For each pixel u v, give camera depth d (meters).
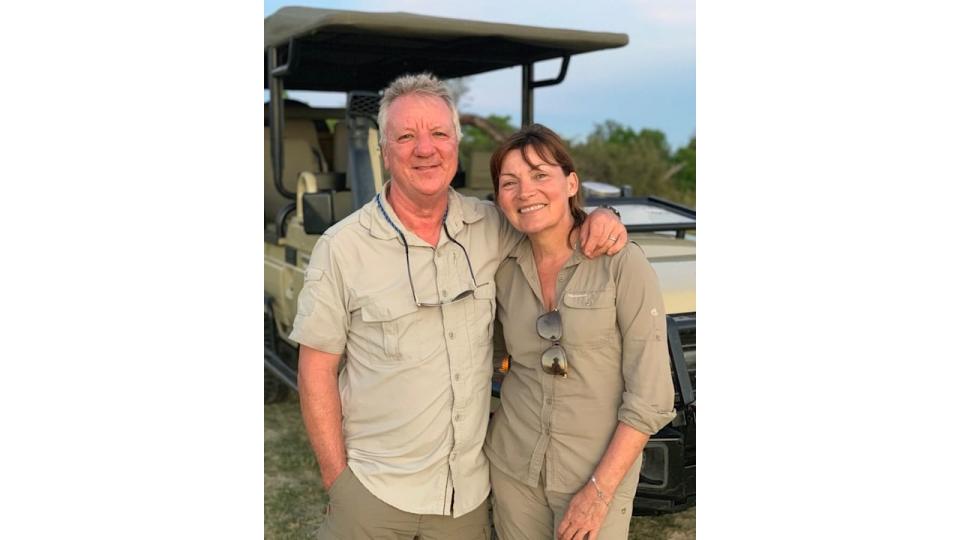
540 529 2.28
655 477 2.80
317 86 6.17
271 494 4.04
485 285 2.26
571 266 2.16
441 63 5.71
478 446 2.28
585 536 2.13
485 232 2.30
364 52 5.12
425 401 2.18
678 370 2.85
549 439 2.19
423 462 2.20
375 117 4.09
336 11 4.37
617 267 2.11
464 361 2.21
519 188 2.10
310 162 5.78
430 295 2.19
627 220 4.09
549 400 2.19
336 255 2.20
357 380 2.26
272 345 5.07
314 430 2.26
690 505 2.85
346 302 2.22
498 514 2.34
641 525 3.70
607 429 2.17
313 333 2.21
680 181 15.70
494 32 4.52
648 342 2.07
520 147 2.10
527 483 2.23
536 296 2.22
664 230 3.97
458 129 2.22
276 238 4.96
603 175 15.52
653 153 15.78
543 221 2.11
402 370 2.18
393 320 2.17
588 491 2.10
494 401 2.87
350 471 2.24
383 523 2.21
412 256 2.21
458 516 2.24
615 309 2.12
